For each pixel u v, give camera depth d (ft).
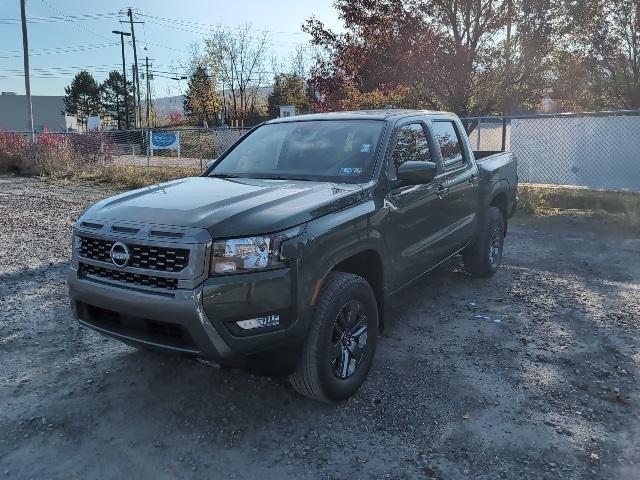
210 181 13.96
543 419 11.49
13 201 41.70
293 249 10.36
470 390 12.67
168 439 10.85
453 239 17.51
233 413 11.75
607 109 53.11
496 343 15.26
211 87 162.40
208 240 9.92
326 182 13.29
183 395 12.45
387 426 11.28
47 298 19.11
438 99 44.62
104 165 62.23
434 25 42.01
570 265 23.40
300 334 10.66
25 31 91.04
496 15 41.29
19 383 13.01
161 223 10.48
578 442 10.71
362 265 13.39
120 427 11.25
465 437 10.90
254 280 9.99
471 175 18.69
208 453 10.43
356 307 12.07
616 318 17.11
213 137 74.02
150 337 10.73
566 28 40.96
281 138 15.85
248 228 10.16
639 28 47.34
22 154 63.05
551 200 38.29
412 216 14.48
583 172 40.81
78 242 11.55
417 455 10.36
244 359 10.34
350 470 9.95
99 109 310.86
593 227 30.94
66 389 12.73
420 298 19.08
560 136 41.24
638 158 38.93
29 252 25.72
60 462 10.15
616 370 13.62
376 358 14.32
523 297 19.20
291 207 11.05
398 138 14.83
